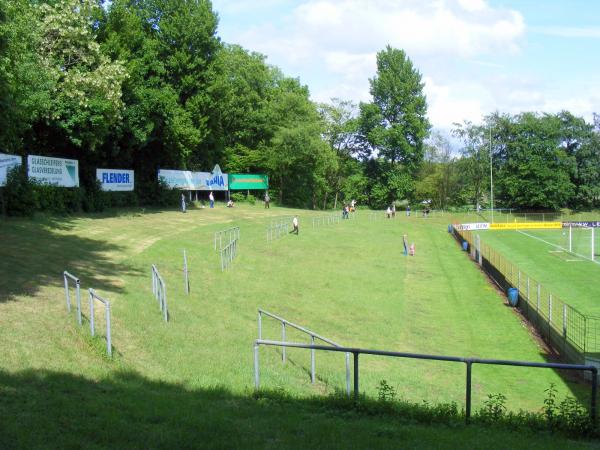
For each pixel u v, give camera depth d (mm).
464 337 24422
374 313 26781
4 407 9383
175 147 57562
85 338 14617
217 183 69250
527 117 99125
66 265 23875
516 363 10109
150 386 11984
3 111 26828
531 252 53938
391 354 10789
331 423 9805
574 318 25156
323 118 98750
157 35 60344
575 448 8922
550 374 19766
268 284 29234
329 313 25766
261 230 50312
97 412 9539
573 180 101938
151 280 23922
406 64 99062
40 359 12414
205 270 29344
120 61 40656
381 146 98750
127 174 51250
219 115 69750
